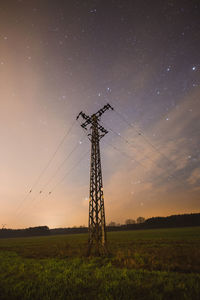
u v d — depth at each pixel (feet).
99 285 28.12
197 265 40.68
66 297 23.68
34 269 40.14
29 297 23.80
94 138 63.98
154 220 438.40
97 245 52.37
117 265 42.01
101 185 57.72
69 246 96.63
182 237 127.24
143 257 49.26
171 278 29.25
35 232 472.03
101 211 54.85
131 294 23.98
